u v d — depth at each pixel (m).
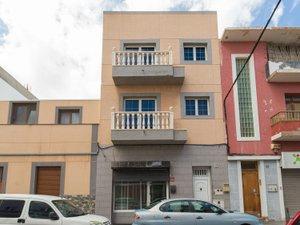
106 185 18.58
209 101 19.73
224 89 19.98
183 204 13.25
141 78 19.20
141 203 18.66
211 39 20.56
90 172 18.80
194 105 19.81
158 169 18.86
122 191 18.81
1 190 18.66
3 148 19.16
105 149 18.98
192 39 20.52
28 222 10.93
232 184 18.77
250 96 20.16
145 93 19.70
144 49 20.56
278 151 19.30
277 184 18.94
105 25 20.59
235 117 19.64
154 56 19.62
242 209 18.48
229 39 20.61
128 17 20.75
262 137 19.53
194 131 19.25
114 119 18.42
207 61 20.25
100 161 18.88
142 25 20.66
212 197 18.58
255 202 18.89
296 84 20.41
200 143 19.11
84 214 11.87
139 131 18.17
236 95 19.95
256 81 20.31
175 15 20.81
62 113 20.73
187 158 18.91
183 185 18.59
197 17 20.86
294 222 7.17
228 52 20.62
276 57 20.84
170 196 18.45
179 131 18.52
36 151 19.11
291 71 19.27
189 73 20.03
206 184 18.97
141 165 18.52
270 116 19.92
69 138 19.27
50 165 18.94
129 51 19.50
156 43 20.39
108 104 19.55
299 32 20.00
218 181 18.72
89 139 19.23
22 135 19.34
